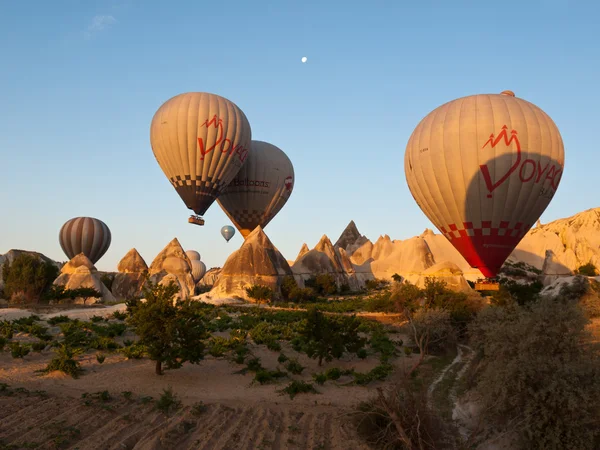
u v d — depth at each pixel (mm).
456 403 15070
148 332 17469
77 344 21609
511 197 34062
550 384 10492
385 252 109312
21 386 15031
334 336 21078
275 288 54156
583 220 101375
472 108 35000
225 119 50281
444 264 47500
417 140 37469
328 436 12383
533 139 33875
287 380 18625
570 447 10086
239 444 11352
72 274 48969
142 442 10836
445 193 35719
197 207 51531
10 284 43906
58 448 10211
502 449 11109
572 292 38188
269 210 67625
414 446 10703
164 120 49500
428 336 22562
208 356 21672
